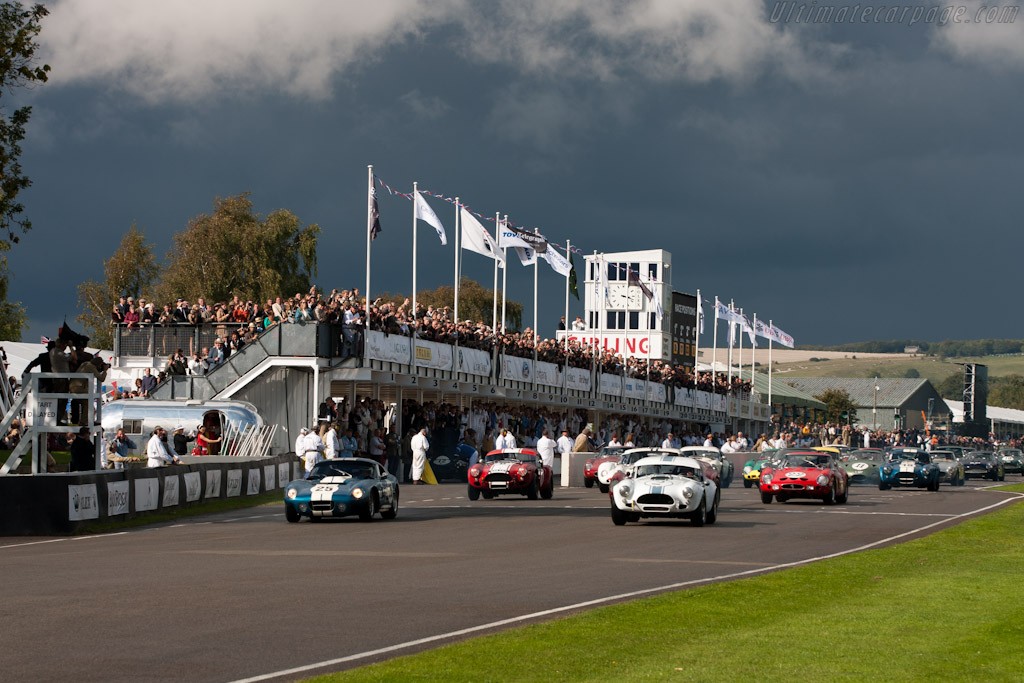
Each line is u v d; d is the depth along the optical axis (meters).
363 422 52.62
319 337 52.97
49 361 34.12
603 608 16.58
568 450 62.25
